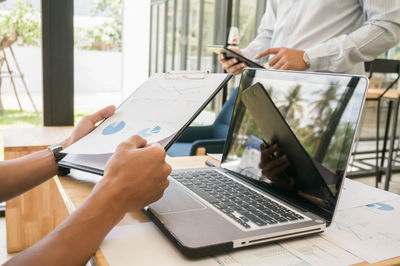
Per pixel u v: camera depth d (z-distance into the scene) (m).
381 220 0.61
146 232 0.52
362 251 0.49
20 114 2.57
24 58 2.51
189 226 0.50
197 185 0.69
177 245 0.46
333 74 0.60
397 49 3.69
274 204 0.60
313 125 0.61
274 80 0.72
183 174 0.76
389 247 0.51
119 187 0.44
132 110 0.76
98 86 2.92
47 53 2.49
